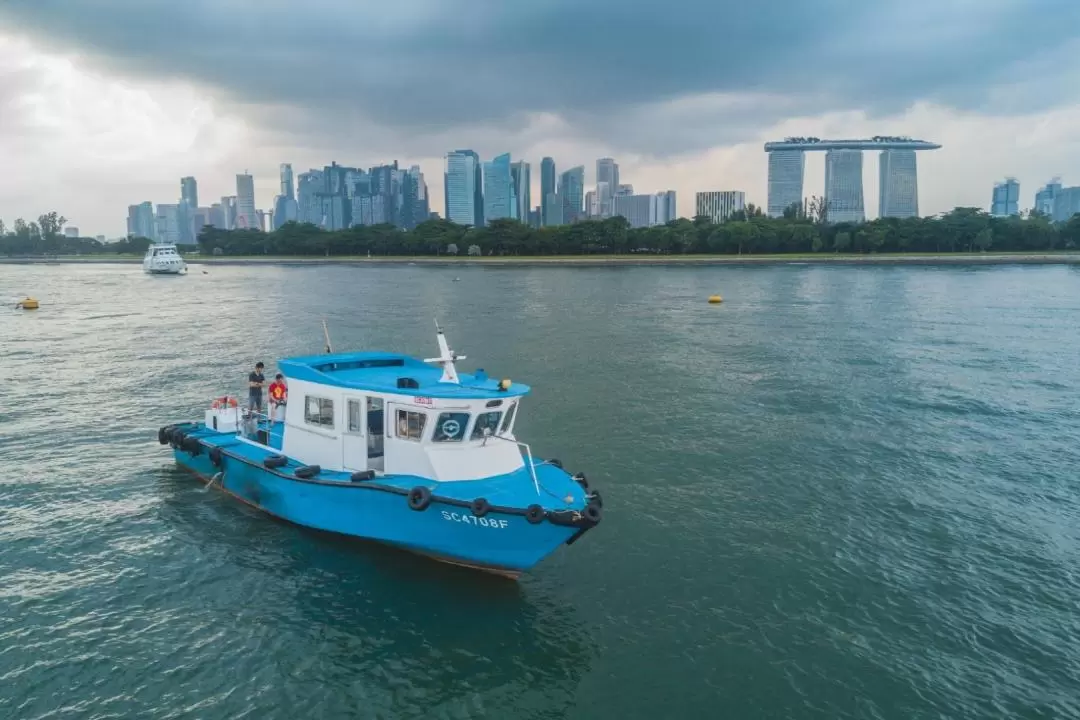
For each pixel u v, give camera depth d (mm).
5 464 29141
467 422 20125
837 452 31281
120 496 25781
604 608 18859
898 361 51844
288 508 22609
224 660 16531
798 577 20484
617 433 33969
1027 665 16625
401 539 20109
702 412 37781
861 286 115500
